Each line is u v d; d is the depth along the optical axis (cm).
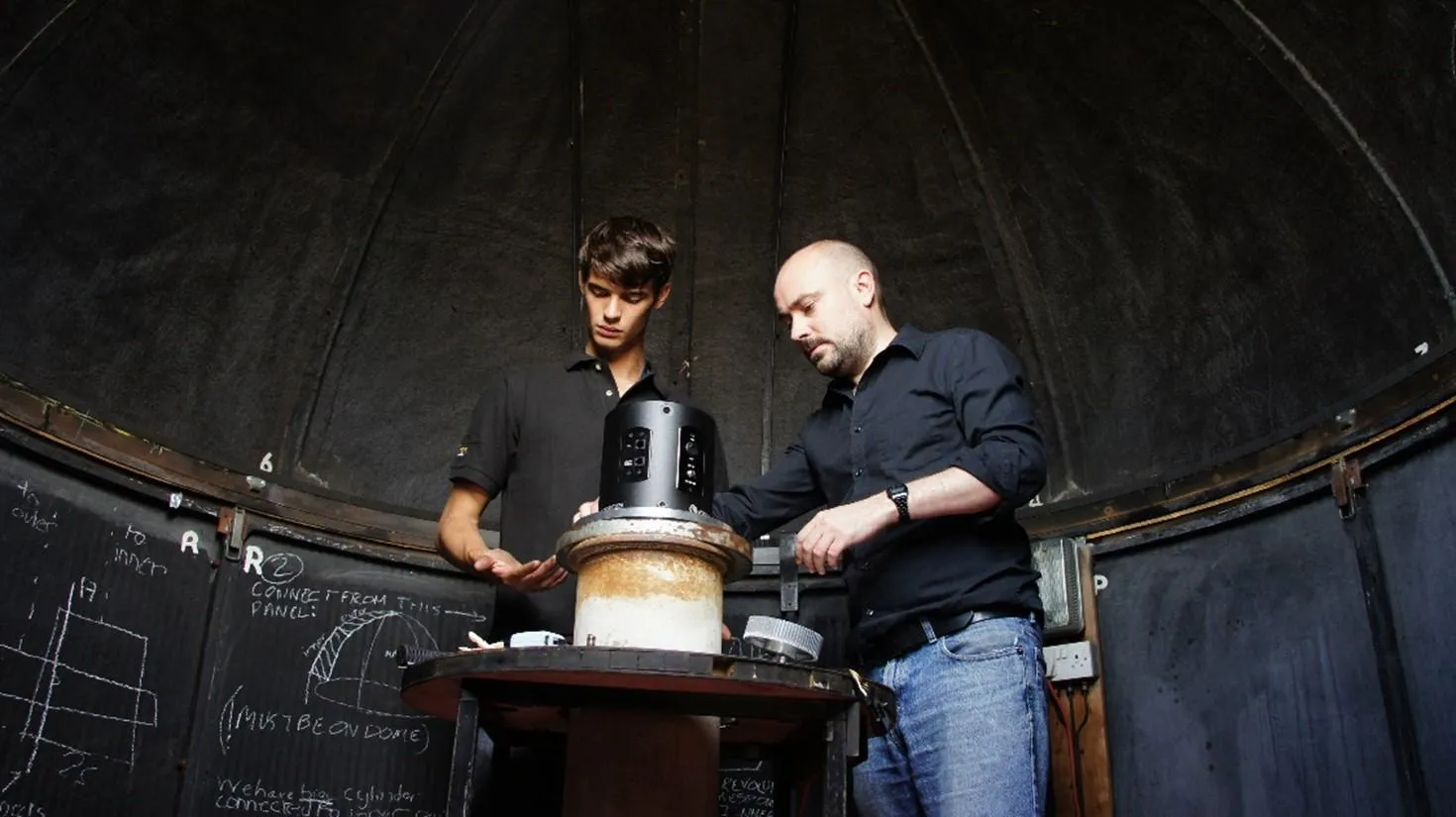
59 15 268
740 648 176
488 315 370
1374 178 277
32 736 263
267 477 332
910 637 197
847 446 220
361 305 351
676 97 358
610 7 342
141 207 299
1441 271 265
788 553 359
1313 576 290
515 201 362
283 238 332
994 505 186
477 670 138
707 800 157
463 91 344
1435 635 254
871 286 226
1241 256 314
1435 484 261
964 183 360
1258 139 301
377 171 343
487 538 363
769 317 383
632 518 150
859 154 364
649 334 381
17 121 269
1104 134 334
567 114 356
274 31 308
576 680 143
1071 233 350
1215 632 310
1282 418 307
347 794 322
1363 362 287
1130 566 335
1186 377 333
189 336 317
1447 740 247
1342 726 274
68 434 285
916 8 343
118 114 288
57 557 277
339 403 351
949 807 187
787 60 353
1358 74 274
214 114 306
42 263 281
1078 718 326
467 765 141
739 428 384
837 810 146
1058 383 359
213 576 315
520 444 240
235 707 311
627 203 370
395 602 346
